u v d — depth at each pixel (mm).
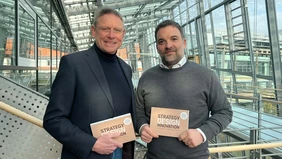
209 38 7883
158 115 1273
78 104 1051
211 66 7902
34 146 1798
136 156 1816
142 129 1269
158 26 1370
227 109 1330
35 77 4434
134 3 10555
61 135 968
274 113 4953
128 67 1326
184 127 1234
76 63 1078
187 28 9727
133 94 1250
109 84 1150
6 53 2855
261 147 1680
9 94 1878
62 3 8203
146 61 12617
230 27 6531
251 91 5613
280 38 4664
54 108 1008
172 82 1305
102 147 1000
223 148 1608
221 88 1342
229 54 6707
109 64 1199
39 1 5129
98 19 1179
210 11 7625
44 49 5609
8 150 1765
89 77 1076
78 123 1047
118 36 1183
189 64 1363
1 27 2682
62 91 1025
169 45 1298
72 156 1034
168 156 1256
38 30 4820
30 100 1920
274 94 4910
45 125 1007
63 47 12992
